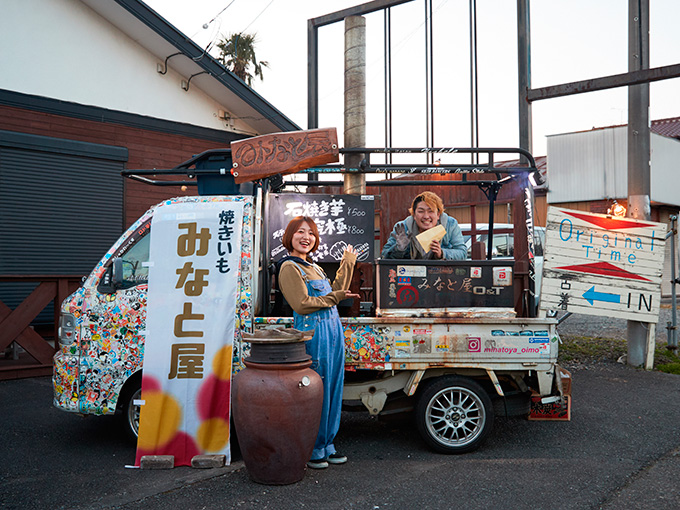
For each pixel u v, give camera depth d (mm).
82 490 3584
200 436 3996
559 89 6219
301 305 3770
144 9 9008
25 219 8695
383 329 4168
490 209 5457
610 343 8758
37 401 5848
